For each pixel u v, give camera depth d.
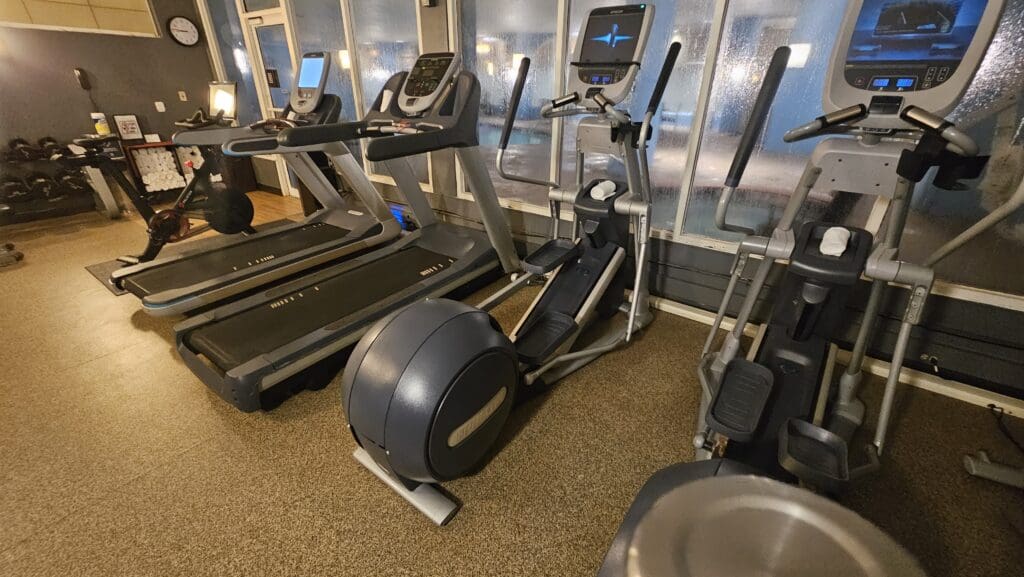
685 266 2.64
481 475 1.60
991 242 1.86
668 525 0.57
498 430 1.55
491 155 3.42
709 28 2.24
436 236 3.14
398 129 2.39
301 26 4.18
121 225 4.28
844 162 1.37
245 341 2.04
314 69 2.92
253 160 5.44
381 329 1.38
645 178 2.12
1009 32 1.63
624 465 1.64
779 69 1.35
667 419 1.84
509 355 1.48
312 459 1.67
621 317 2.57
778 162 2.29
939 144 1.13
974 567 1.29
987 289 1.88
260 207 4.84
